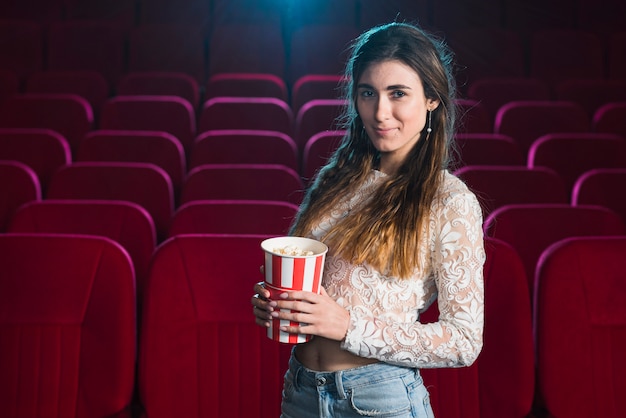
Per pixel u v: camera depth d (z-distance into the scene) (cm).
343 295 114
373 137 115
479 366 166
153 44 458
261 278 167
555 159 293
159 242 254
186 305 167
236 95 395
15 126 344
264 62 462
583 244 167
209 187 254
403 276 112
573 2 505
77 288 168
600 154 292
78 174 255
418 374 118
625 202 245
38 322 168
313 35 458
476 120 340
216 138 303
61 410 167
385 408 113
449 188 114
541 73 457
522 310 164
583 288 166
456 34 456
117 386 166
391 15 495
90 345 167
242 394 167
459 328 110
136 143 299
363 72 114
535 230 211
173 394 166
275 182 255
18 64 455
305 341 110
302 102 384
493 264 165
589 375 166
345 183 123
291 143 309
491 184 248
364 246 113
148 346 165
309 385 117
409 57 112
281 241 114
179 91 398
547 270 166
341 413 115
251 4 499
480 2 499
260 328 167
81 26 458
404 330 109
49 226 212
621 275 166
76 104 348
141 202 255
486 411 166
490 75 455
